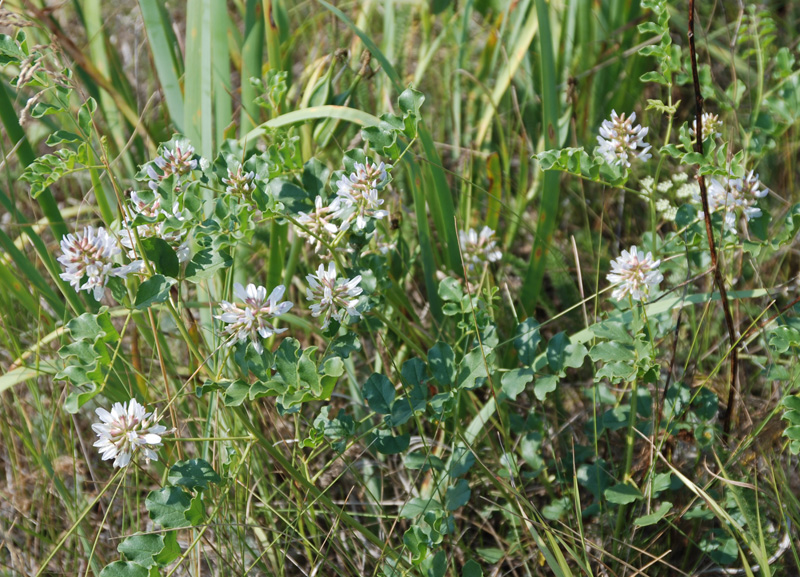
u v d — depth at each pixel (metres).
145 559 0.88
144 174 0.92
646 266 0.91
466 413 1.05
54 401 1.01
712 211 0.96
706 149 0.94
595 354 0.93
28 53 0.90
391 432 0.94
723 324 1.07
